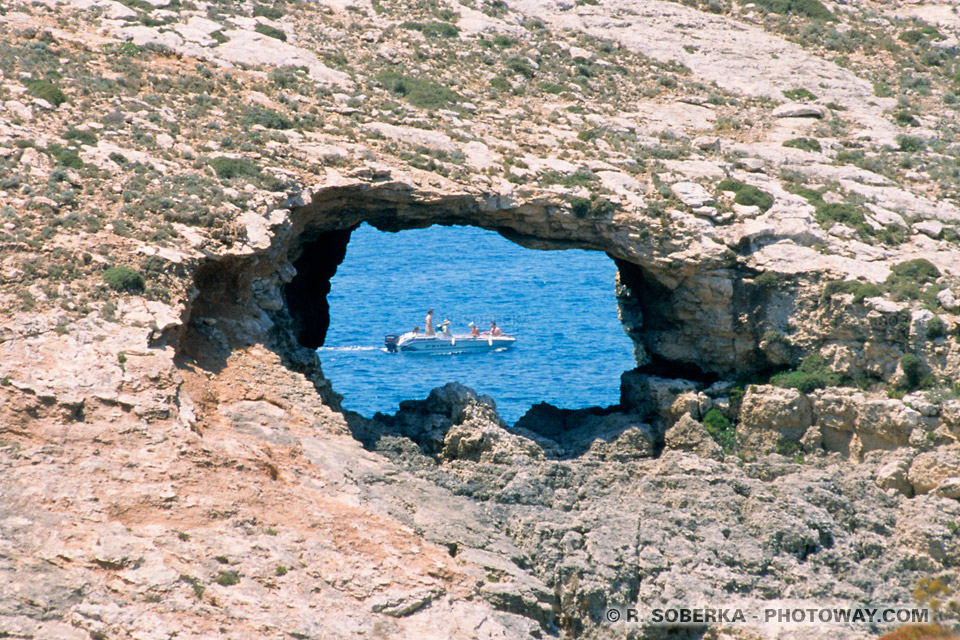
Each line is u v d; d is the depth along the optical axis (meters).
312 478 118.31
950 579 130.88
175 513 104.00
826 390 157.88
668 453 149.50
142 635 92.06
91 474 104.56
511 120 197.25
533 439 160.75
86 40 190.12
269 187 152.38
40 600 91.94
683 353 175.25
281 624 97.31
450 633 103.31
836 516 137.25
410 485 126.38
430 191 162.62
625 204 168.62
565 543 124.12
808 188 182.25
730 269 166.75
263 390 132.25
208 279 141.50
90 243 129.62
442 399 155.62
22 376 110.38
